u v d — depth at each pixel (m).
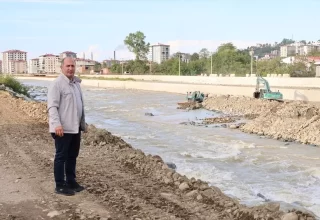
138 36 130.12
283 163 15.88
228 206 6.80
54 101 6.78
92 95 65.44
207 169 14.34
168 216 6.23
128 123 29.77
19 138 13.49
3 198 7.00
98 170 9.09
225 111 38.50
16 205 6.64
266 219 6.13
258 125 25.03
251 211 6.36
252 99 39.75
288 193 11.58
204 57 109.69
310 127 22.14
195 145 19.89
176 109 41.25
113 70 139.50
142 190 7.61
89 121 31.23
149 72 121.50
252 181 12.98
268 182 12.90
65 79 6.91
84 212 6.30
